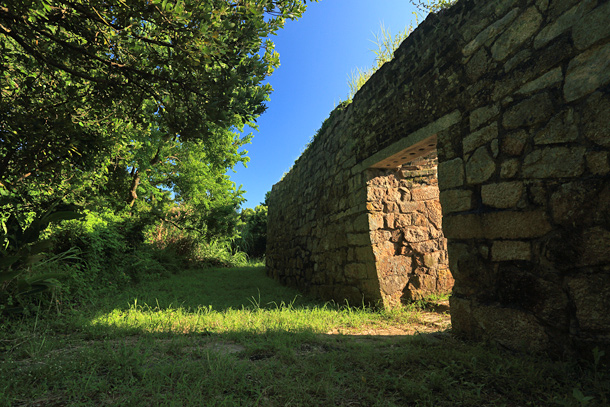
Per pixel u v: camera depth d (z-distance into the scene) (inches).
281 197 389.4
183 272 364.5
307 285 277.3
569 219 84.3
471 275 115.8
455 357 92.7
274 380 77.7
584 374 76.7
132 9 93.9
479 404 68.1
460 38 125.6
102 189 274.8
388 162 179.3
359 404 68.9
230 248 568.7
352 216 203.8
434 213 197.2
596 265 78.5
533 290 93.3
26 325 122.3
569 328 84.0
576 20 84.6
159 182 446.0
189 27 96.4
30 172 146.9
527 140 97.0
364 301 192.1
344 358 94.2
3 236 125.8
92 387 70.4
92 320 135.3
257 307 182.5
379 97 181.8
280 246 370.0
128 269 273.6
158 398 66.6
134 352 89.4
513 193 100.7
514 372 81.3
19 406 64.1
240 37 113.6
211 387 72.9
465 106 121.9
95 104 134.6
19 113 118.6
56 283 133.6
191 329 126.7
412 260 189.3
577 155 83.2
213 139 406.6
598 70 79.1
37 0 87.9
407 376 81.7
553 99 89.9
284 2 117.7
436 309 174.2
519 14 101.3
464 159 121.3
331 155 246.1
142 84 121.9
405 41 161.6
